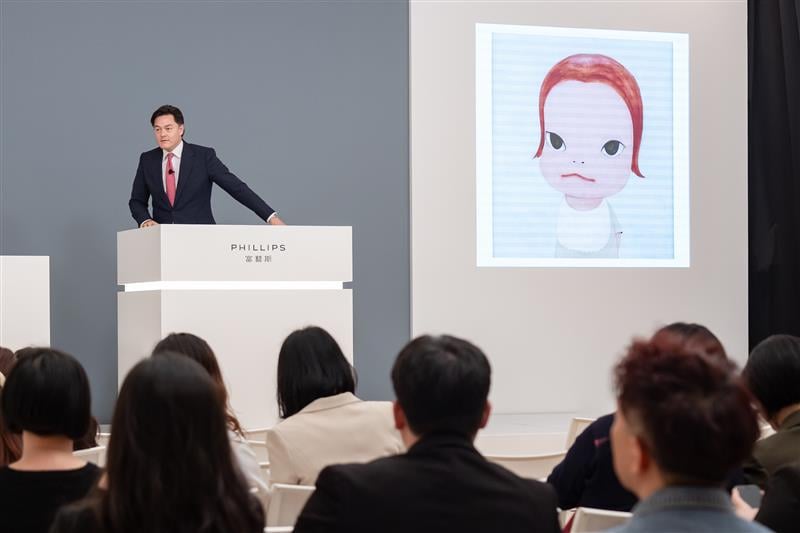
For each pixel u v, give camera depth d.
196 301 5.20
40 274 5.62
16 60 7.13
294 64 7.58
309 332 3.00
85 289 7.25
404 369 1.92
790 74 7.97
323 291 5.42
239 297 5.27
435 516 1.79
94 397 7.27
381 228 7.69
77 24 7.23
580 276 7.85
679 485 1.25
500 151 7.75
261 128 7.52
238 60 7.49
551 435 6.78
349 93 7.65
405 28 7.73
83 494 1.91
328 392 2.95
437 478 1.82
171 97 7.38
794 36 7.96
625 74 7.92
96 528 1.52
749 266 8.20
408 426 1.94
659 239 7.96
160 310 5.15
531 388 7.78
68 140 7.21
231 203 7.46
